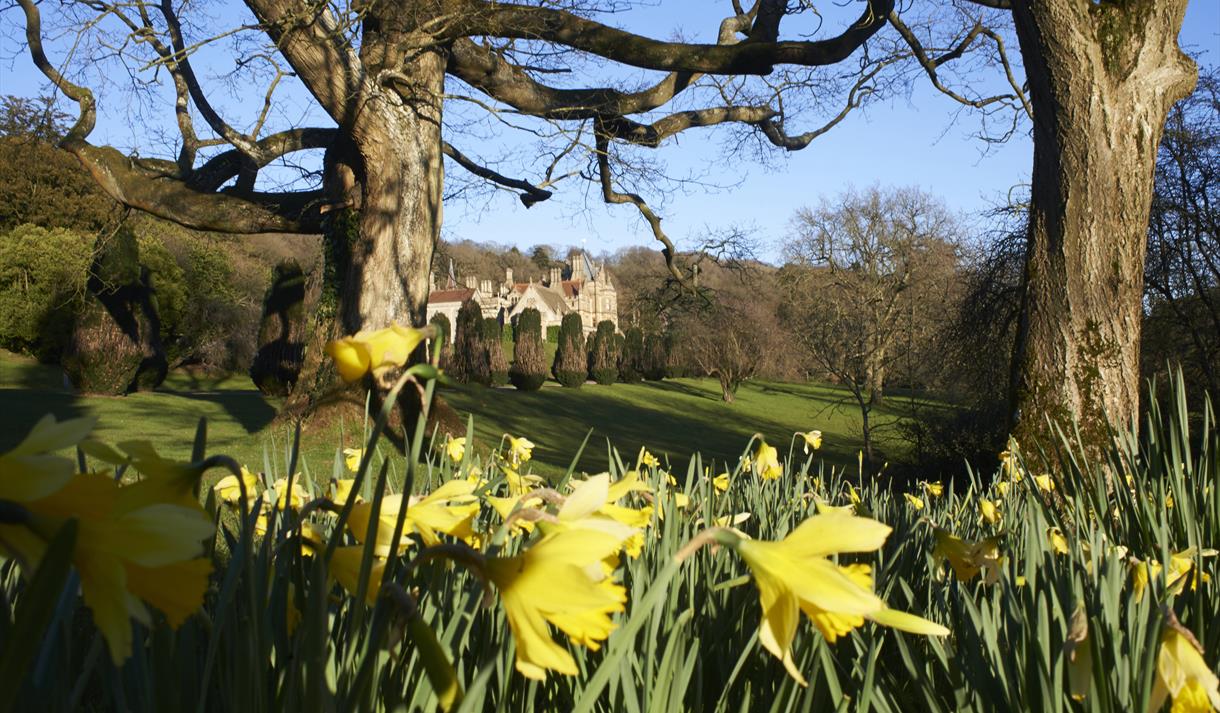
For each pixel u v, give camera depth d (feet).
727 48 42.24
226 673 3.51
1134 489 8.38
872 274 87.86
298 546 3.76
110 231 50.52
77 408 59.36
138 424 51.98
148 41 36.32
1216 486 7.63
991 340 49.37
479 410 79.97
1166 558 5.33
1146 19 22.56
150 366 77.30
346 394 38.06
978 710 4.64
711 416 106.63
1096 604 4.58
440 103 43.39
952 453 44.96
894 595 6.52
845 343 72.28
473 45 46.78
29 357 94.68
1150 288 47.14
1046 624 4.45
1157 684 3.55
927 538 7.65
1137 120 22.67
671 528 5.58
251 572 3.06
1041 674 4.35
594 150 39.47
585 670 4.60
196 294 103.19
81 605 6.04
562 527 2.84
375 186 41.73
